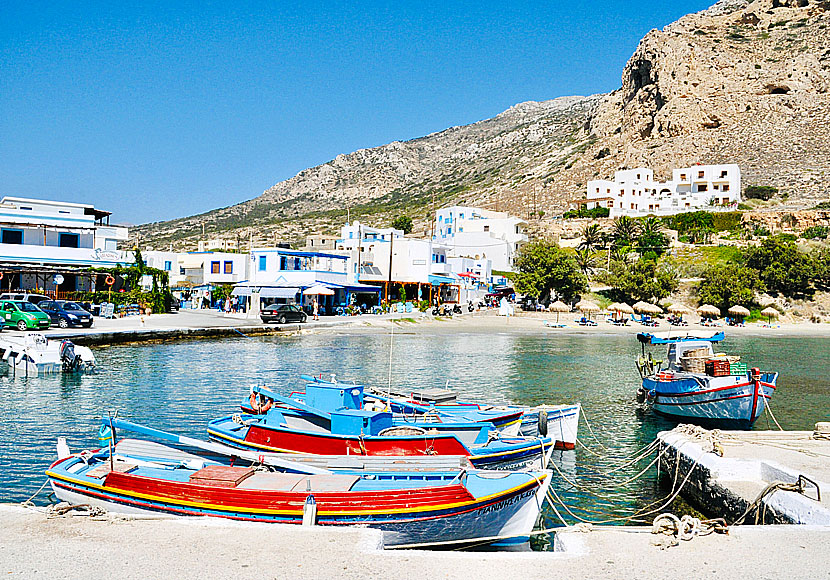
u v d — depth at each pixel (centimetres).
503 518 1343
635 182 14612
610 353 4953
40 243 5931
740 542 934
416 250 8856
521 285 8981
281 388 2995
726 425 2522
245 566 824
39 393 2747
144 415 2392
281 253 7594
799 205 13238
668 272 9112
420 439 1644
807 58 19438
